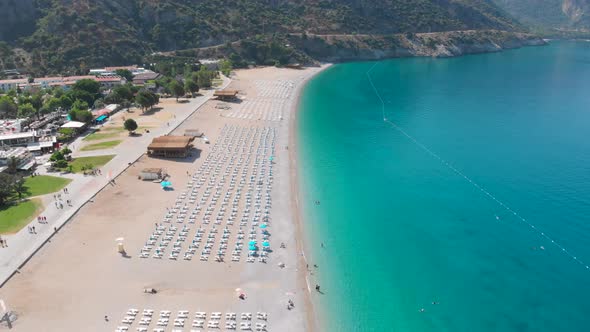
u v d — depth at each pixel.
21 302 61.16
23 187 94.31
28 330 56.34
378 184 104.06
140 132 134.75
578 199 95.81
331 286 67.62
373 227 84.88
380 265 73.25
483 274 71.31
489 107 176.38
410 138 137.88
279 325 58.78
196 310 60.50
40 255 71.50
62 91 169.00
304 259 73.56
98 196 91.75
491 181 105.62
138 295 63.09
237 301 62.62
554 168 112.81
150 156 115.25
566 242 80.19
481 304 64.75
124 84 185.38
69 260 70.50
